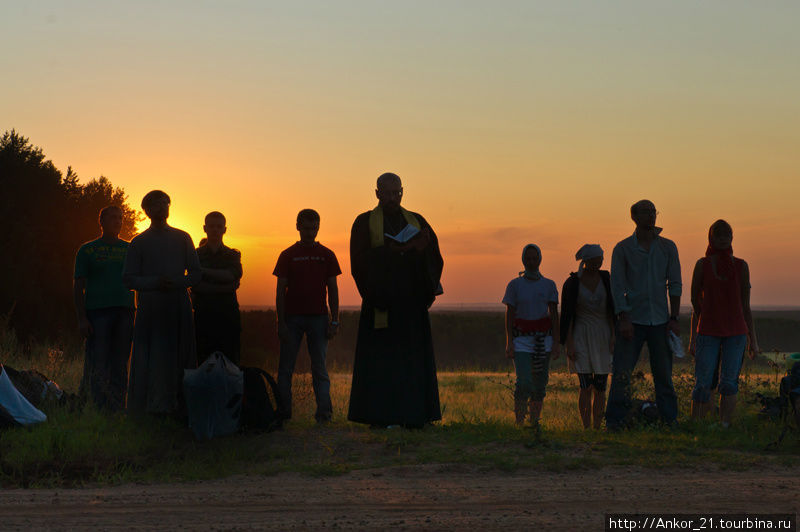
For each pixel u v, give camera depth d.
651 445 6.64
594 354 8.40
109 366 8.12
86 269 8.07
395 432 7.07
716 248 7.83
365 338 7.63
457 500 4.96
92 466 5.98
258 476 5.71
